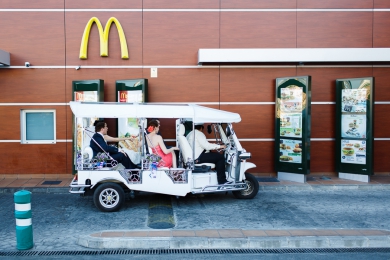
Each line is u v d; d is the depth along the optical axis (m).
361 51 10.05
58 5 10.19
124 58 10.28
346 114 10.15
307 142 9.64
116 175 7.34
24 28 10.16
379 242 5.77
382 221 6.75
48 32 10.20
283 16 10.48
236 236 5.77
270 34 10.48
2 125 10.21
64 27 10.21
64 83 10.27
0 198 8.53
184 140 7.80
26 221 5.45
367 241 5.75
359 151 9.95
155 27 10.36
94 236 5.73
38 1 10.16
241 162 8.12
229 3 10.42
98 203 7.27
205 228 6.29
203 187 7.73
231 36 10.45
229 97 10.48
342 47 10.56
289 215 7.11
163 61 10.38
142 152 7.41
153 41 10.36
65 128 10.30
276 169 10.30
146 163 7.45
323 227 6.37
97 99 9.88
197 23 10.40
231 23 10.44
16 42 10.16
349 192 9.16
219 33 10.42
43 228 6.38
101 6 10.24
